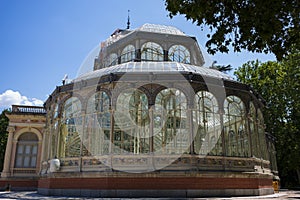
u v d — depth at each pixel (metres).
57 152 19.33
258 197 16.86
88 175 16.83
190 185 16.06
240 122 19.94
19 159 31.52
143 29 25.09
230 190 17.03
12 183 30.33
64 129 20.14
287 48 8.16
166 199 14.56
